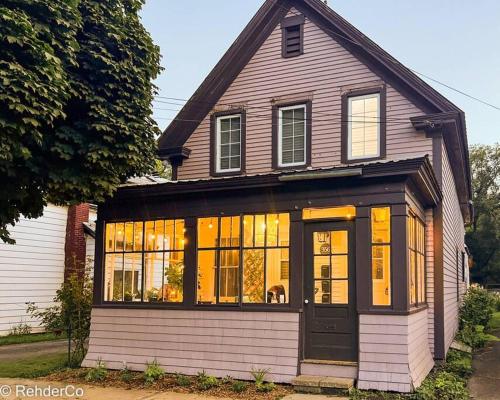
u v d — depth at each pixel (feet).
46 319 33.91
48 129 26.35
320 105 37.70
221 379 28.14
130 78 29.27
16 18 22.26
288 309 27.68
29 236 53.31
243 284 29.40
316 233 28.35
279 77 39.50
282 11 40.06
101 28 29.01
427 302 33.76
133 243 32.99
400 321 25.00
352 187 27.14
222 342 28.96
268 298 28.76
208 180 29.94
